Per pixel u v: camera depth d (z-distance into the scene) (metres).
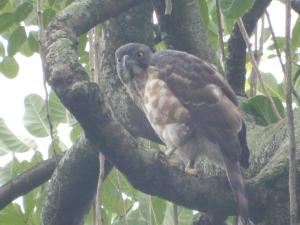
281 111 9.55
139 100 10.14
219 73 9.98
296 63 10.79
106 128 7.10
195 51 10.13
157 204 9.98
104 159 8.24
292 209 6.26
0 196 10.09
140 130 10.24
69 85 7.06
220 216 8.03
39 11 8.06
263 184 7.95
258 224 8.04
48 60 7.46
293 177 6.33
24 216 10.14
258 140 9.00
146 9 10.34
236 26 10.32
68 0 10.15
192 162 9.68
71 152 9.62
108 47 10.39
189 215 10.12
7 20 10.08
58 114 10.35
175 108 9.56
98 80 8.46
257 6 10.33
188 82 9.64
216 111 9.33
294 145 6.41
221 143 9.03
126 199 10.44
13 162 10.24
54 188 9.84
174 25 9.93
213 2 10.66
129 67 10.01
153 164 7.44
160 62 9.95
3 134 10.20
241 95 10.48
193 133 9.48
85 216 10.22
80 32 8.62
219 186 7.79
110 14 8.96
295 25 10.47
